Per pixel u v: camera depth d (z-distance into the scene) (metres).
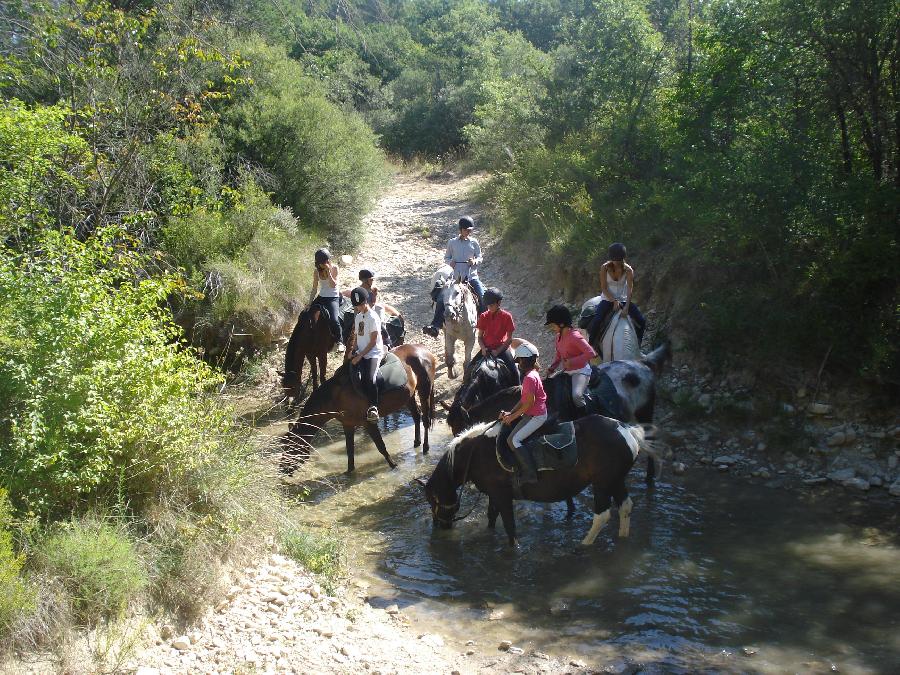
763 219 9.65
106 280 6.91
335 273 11.43
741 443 9.29
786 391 9.48
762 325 9.79
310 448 8.95
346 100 22.50
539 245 16.53
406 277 17.44
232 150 16.81
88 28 11.38
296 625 5.73
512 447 6.95
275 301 13.55
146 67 12.03
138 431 6.03
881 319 8.99
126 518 5.89
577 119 19.50
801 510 7.71
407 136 33.69
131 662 4.81
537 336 13.58
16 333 5.77
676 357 11.02
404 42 37.34
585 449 6.95
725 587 6.32
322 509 8.47
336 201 18.02
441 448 10.28
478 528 7.90
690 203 10.94
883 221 8.93
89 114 10.91
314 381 12.16
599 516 7.09
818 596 6.08
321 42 24.94
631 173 15.55
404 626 6.03
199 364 7.23
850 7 8.88
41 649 4.59
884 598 5.98
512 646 5.64
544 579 6.69
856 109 9.80
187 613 5.51
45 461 5.35
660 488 8.45
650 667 5.25
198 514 6.40
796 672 5.11
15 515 5.27
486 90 27.67
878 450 8.45
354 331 9.16
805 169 9.46
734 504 7.95
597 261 13.78
